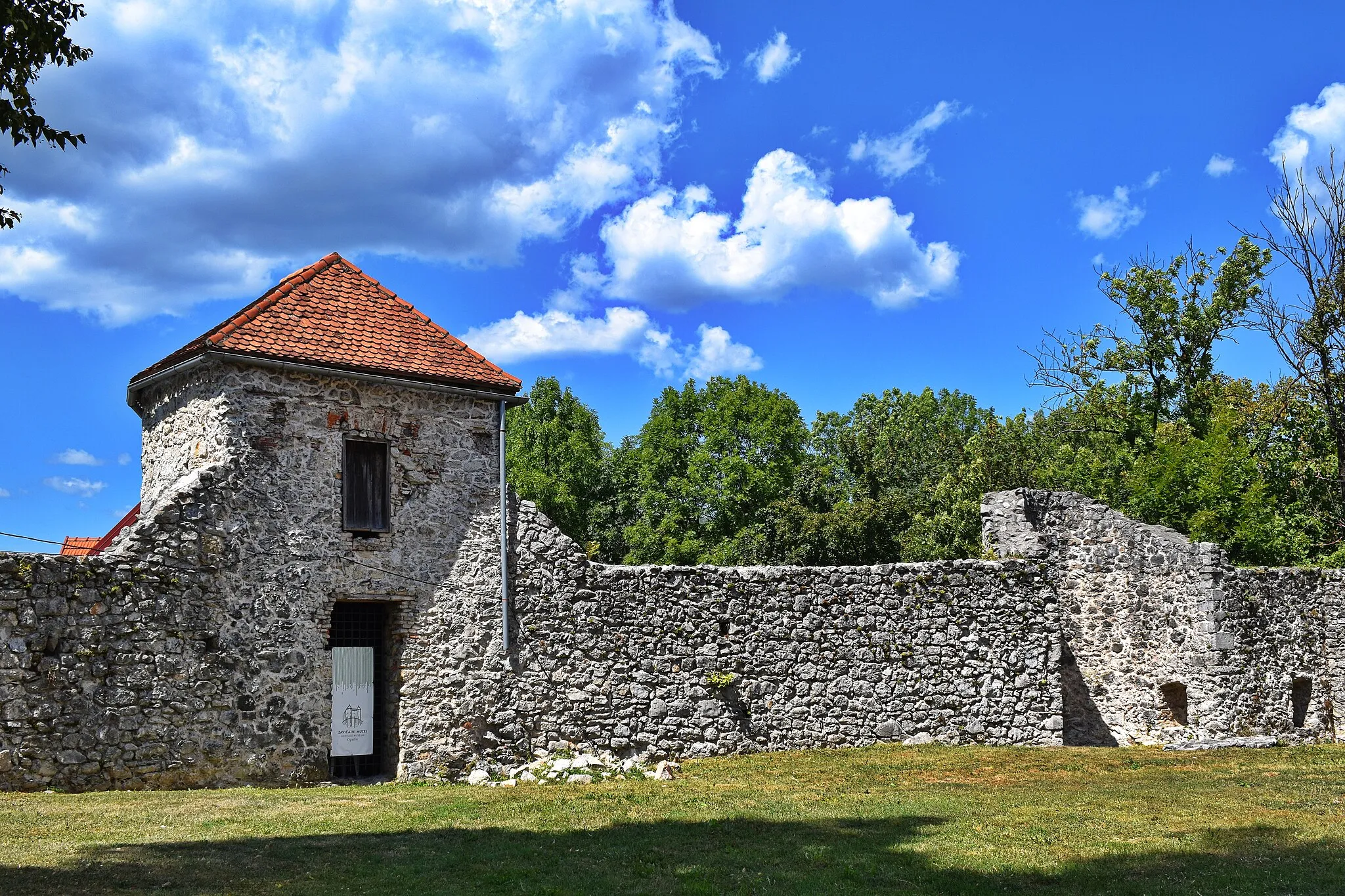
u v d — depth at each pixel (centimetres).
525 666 1845
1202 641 2205
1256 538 2939
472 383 1852
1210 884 949
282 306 1800
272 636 1650
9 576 1450
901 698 2088
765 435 4891
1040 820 1275
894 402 6072
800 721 2014
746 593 2012
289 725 1650
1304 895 914
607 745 1878
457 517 1833
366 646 1789
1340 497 3378
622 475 5375
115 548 1556
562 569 1897
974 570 2173
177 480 1755
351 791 1553
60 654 1478
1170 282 3681
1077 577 2355
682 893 938
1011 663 2164
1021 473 4209
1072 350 3900
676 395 5072
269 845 1104
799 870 1023
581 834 1186
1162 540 2286
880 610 2100
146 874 957
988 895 930
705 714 1944
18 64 1009
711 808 1374
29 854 1030
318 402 1734
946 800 1441
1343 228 3275
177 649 1570
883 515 4291
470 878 981
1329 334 3288
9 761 1425
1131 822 1248
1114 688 2295
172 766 1549
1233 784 1564
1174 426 3516
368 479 1775
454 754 1770
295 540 1686
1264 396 3497
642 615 1936
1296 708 2336
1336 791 1467
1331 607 2402
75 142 1034
